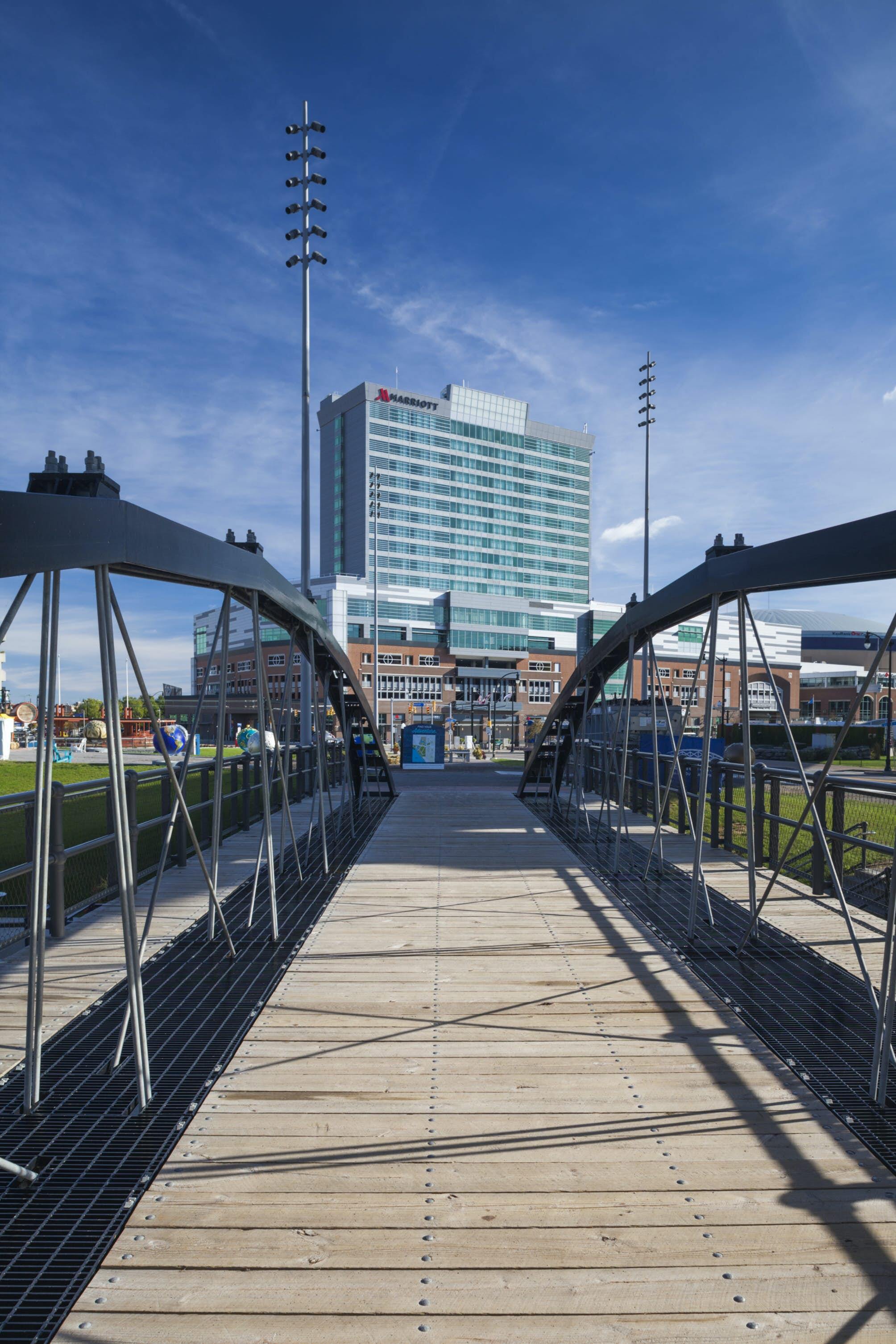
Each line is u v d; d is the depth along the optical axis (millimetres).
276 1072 3320
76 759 30906
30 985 3014
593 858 8086
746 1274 2135
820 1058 3449
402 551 90812
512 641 83562
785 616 122250
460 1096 3111
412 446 92000
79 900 6078
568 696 10773
